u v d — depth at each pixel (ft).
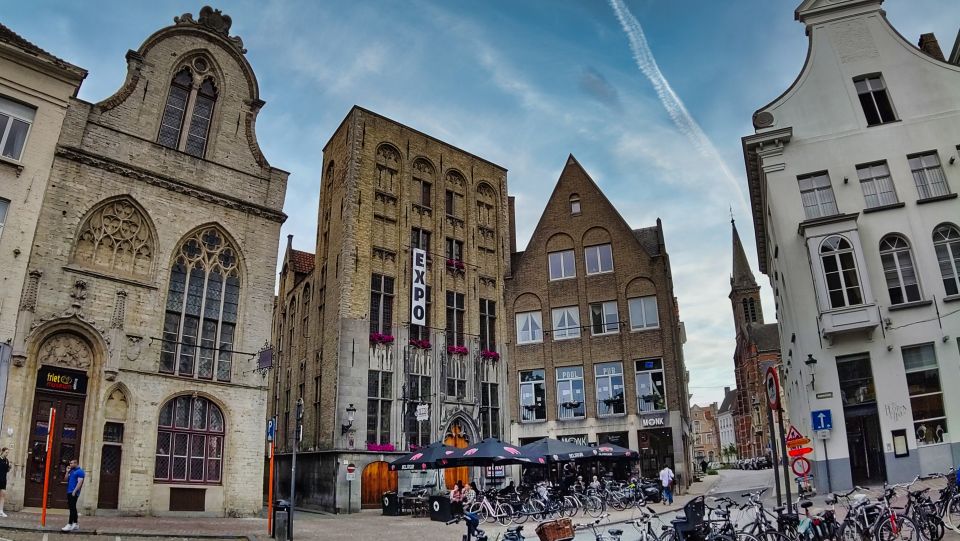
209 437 68.13
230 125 77.66
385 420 93.50
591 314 113.29
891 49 84.48
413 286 101.30
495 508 71.72
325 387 93.81
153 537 47.11
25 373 57.00
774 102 85.35
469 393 104.83
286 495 105.81
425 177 110.83
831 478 71.36
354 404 90.07
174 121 73.77
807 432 76.84
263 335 74.13
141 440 62.80
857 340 73.92
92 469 59.06
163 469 64.18
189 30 76.69
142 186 68.54
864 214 78.33
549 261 118.52
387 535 56.90
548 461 81.46
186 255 70.74
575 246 117.08
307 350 105.29
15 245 58.85
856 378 73.72
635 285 111.45
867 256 76.48
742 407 335.26
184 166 72.18
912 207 77.25
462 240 112.68
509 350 114.62
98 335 62.03
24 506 55.26
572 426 108.17
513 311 117.19
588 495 78.07
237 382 70.90
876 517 36.73
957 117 79.61
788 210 80.89
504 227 120.26
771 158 83.41
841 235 75.66
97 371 61.62
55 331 60.03
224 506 66.90
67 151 63.77
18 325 57.21
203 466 66.95
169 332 67.62
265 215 77.41
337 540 53.11
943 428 69.92
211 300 71.56
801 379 81.05
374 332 96.12
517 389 113.19
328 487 86.69
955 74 81.35
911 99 81.82
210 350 70.23
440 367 102.01
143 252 67.62
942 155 78.79
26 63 63.31
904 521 36.55
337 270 97.76
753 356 305.12
